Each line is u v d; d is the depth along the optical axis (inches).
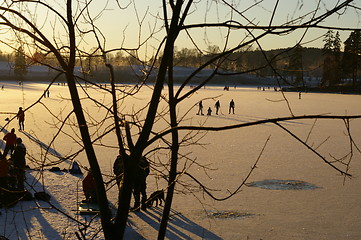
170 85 145.6
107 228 128.6
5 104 2151.8
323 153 907.4
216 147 960.3
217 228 429.1
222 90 4891.7
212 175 664.4
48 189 523.5
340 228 435.8
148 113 127.5
